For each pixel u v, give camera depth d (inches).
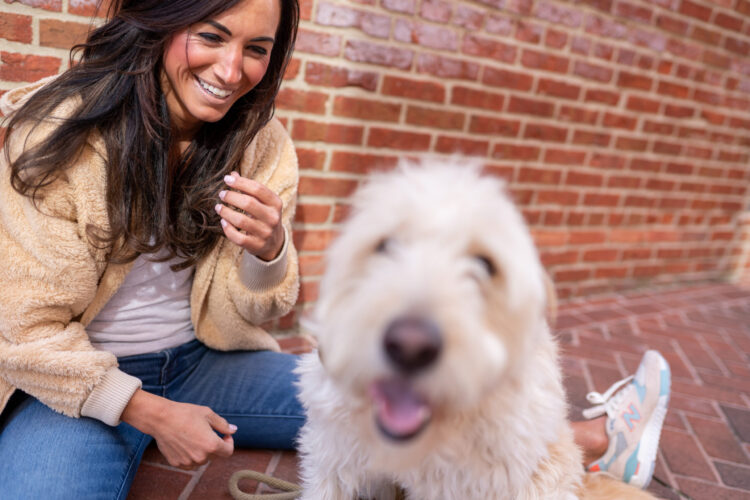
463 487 43.3
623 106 129.6
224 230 52.5
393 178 38.4
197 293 60.3
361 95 93.6
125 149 48.0
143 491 59.1
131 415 49.4
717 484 73.3
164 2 46.1
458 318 29.5
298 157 91.0
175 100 52.8
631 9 121.6
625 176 138.0
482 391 32.0
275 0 50.1
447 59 100.5
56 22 71.7
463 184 36.9
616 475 66.1
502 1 103.1
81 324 52.7
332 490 48.8
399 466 35.5
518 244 35.5
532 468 43.0
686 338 124.6
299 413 65.2
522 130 116.0
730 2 137.3
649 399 66.8
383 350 29.6
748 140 160.9
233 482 58.2
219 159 56.3
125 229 49.8
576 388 94.5
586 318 129.6
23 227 46.9
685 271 167.9
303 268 96.5
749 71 149.9
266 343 70.4
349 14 88.3
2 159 49.4
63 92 48.3
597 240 140.2
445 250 33.9
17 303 47.0
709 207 162.4
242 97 56.7
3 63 70.2
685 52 134.9
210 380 65.3
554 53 114.0
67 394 48.1
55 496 45.5
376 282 32.1
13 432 50.0
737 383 104.9
